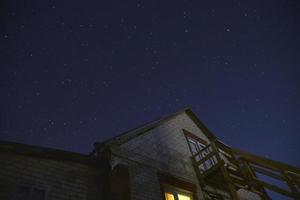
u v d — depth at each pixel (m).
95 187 7.64
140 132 10.41
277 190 9.22
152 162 9.77
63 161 7.44
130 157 9.07
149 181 8.96
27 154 6.77
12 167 6.37
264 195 12.64
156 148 10.58
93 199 7.38
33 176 6.60
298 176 8.66
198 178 11.26
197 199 10.30
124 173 7.88
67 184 7.10
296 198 8.40
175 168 10.59
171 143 11.71
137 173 8.80
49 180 6.82
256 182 10.09
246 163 10.69
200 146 13.80
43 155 7.03
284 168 8.86
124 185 7.57
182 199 9.86
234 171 10.76
